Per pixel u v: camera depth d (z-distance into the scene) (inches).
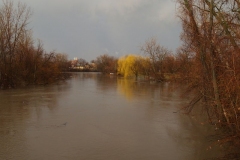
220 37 429.7
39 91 1243.8
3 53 1349.7
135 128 522.0
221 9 423.8
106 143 426.9
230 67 381.1
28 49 1628.9
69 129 512.7
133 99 946.7
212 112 536.7
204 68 481.1
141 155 373.4
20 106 784.3
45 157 363.9
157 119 602.5
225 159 345.4
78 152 383.2
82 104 828.6
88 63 6924.2
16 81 1467.8
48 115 649.0
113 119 605.3
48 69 1797.5
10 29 1375.5
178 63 1014.4
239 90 351.3
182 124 551.2
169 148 402.6
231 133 414.6
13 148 399.5
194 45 484.1
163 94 1107.9
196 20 473.4
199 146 406.9
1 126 532.7
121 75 3218.5
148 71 2320.4
